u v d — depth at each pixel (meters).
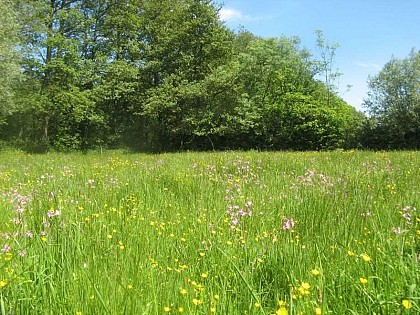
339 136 38.78
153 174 9.80
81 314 2.64
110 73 37.59
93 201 6.22
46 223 4.44
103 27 39.31
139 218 5.29
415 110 38.88
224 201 6.31
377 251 3.55
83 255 3.72
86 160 18.23
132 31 40.03
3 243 3.97
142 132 41.00
